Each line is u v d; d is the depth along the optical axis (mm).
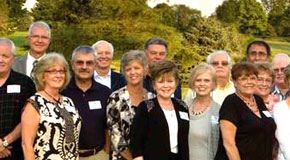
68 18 18781
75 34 16797
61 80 3771
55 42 16641
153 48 5562
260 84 4648
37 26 5441
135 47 17156
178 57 19031
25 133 3562
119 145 4023
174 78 3820
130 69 4059
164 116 3748
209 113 4160
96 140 4258
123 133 4035
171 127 3758
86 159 4258
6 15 24781
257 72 3914
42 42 5418
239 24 37969
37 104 3609
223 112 3863
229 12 38062
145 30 18219
